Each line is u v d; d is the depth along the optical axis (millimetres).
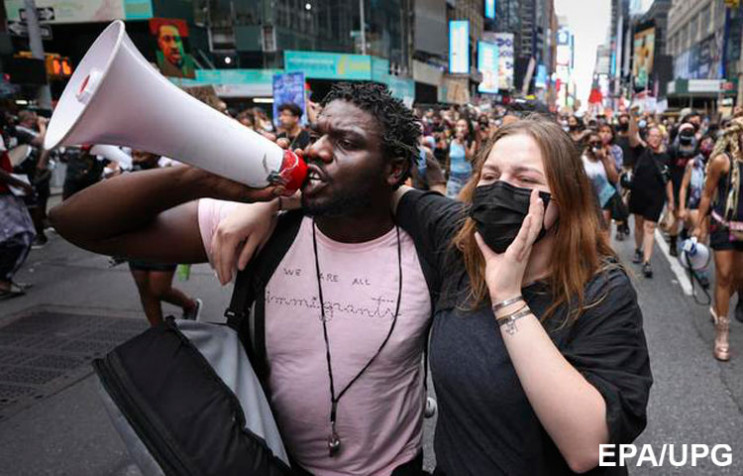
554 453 1090
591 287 1083
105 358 1060
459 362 1127
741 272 3781
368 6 36500
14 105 7695
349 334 1235
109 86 792
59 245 7938
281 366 1285
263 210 1196
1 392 3432
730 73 57625
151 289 3602
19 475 2629
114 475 2627
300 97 10141
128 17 26406
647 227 6176
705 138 7719
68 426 3047
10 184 5234
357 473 1296
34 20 12398
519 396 1079
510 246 1044
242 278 1274
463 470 1145
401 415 1304
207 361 1095
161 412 1002
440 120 16641
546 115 1227
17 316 4848
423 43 44938
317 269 1250
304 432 1299
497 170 1144
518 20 132250
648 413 3170
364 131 1083
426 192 1363
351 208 1124
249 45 29328
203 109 922
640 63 93312
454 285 1208
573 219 1104
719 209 3822
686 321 4668
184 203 1157
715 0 66812
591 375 1001
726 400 3297
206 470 981
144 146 911
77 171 6895
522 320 1021
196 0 28625
